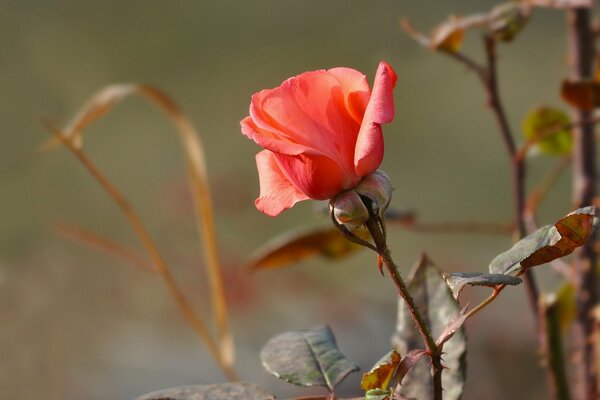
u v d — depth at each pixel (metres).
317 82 1.21
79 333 2.85
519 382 2.52
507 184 5.40
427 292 1.32
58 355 2.18
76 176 3.80
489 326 2.58
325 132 1.21
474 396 2.51
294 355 1.28
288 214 4.66
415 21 5.27
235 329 3.16
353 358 2.89
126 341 3.08
